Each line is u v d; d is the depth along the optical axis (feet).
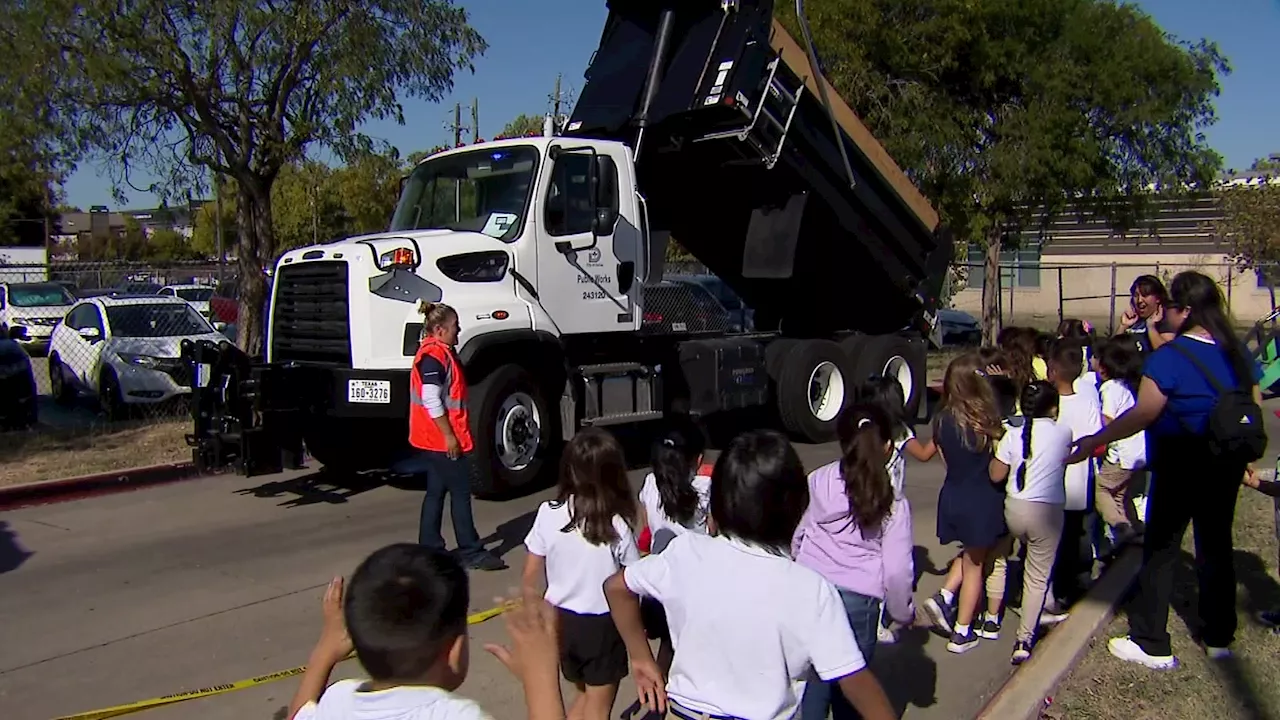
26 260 121.49
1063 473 16.78
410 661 7.09
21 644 18.66
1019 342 23.17
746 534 9.05
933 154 63.87
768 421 41.86
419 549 7.54
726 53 32.12
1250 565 21.98
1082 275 125.18
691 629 8.91
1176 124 68.69
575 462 12.78
